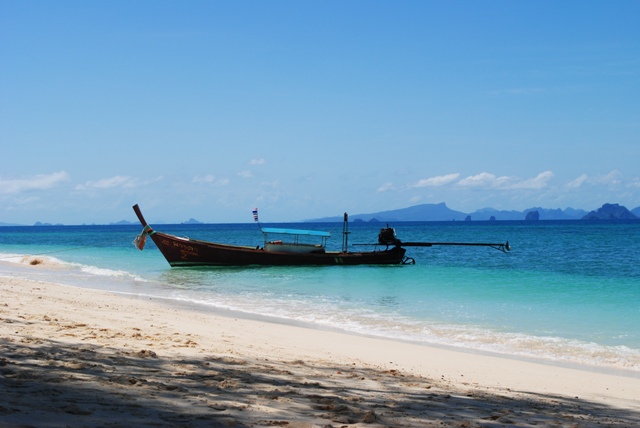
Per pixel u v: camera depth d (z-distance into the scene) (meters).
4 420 4.27
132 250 60.25
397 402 7.03
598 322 17.70
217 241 91.62
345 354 12.03
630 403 8.86
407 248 65.75
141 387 6.40
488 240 84.19
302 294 24.78
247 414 5.50
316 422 5.42
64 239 100.06
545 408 7.71
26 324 11.60
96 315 14.55
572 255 50.19
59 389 5.89
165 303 21.22
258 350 11.20
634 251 54.50
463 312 19.69
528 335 15.77
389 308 20.69
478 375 10.74
